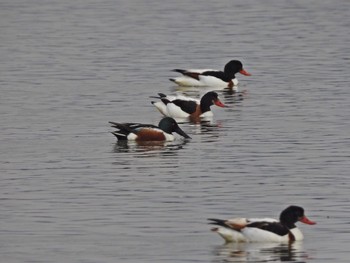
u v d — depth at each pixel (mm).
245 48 48188
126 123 30578
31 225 21781
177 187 24703
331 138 29906
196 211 22672
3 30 54250
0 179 25609
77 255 19844
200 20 56938
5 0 65875
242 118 33281
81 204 23328
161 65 44344
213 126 32156
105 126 32094
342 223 21750
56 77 41219
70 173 26156
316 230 21312
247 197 23750
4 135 30672
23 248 20266
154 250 20094
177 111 33594
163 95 34281
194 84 40250
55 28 54781
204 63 44812
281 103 35656
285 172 26047
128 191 24391
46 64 44312
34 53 47188
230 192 24203
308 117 33031
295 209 20562
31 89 38562
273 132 30906
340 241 20547
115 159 27641
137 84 40062
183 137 30453
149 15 59094
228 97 37594
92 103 35969
